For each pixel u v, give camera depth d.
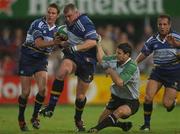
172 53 38.50
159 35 38.81
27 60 38.53
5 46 69.31
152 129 40.62
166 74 38.94
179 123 46.09
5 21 76.06
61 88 35.91
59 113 54.19
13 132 38.22
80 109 38.47
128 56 35.66
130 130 39.19
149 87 39.00
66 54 37.03
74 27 36.44
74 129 40.41
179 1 70.50
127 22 76.62
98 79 65.31
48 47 37.25
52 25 37.62
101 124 35.59
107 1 70.25
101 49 36.47
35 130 39.56
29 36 38.12
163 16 38.03
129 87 36.03
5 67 68.25
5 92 64.94
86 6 69.88
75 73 37.81
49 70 65.62
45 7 69.69
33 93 64.06
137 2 70.56
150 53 39.28
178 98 64.56
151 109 39.16
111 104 37.03
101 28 72.75
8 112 55.47
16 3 70.06
